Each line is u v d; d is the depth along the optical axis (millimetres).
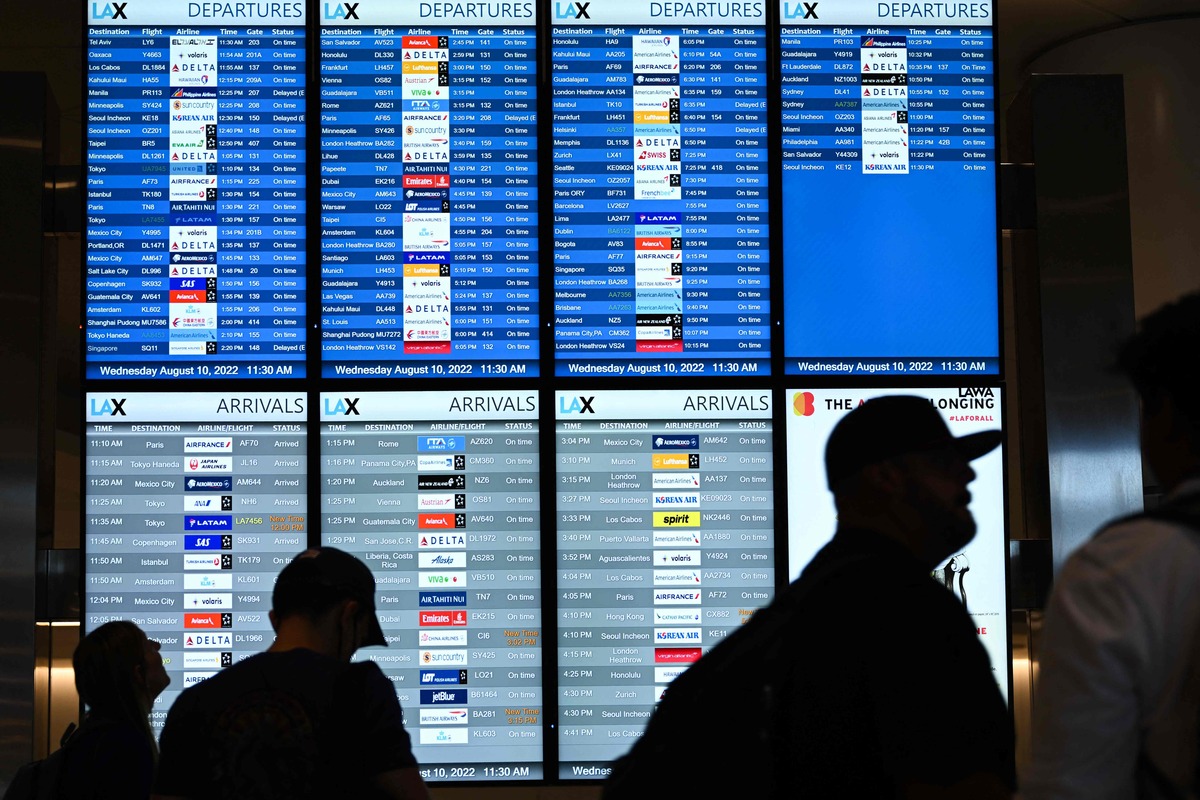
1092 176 4434
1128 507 4285
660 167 4320
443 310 4258
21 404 4199
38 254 4262
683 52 4352
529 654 4156
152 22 4305
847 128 4340
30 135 4316
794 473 4227
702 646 4172
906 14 4375
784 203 4312
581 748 4125
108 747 3111
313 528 4176
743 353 4266
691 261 4293
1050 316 4371
